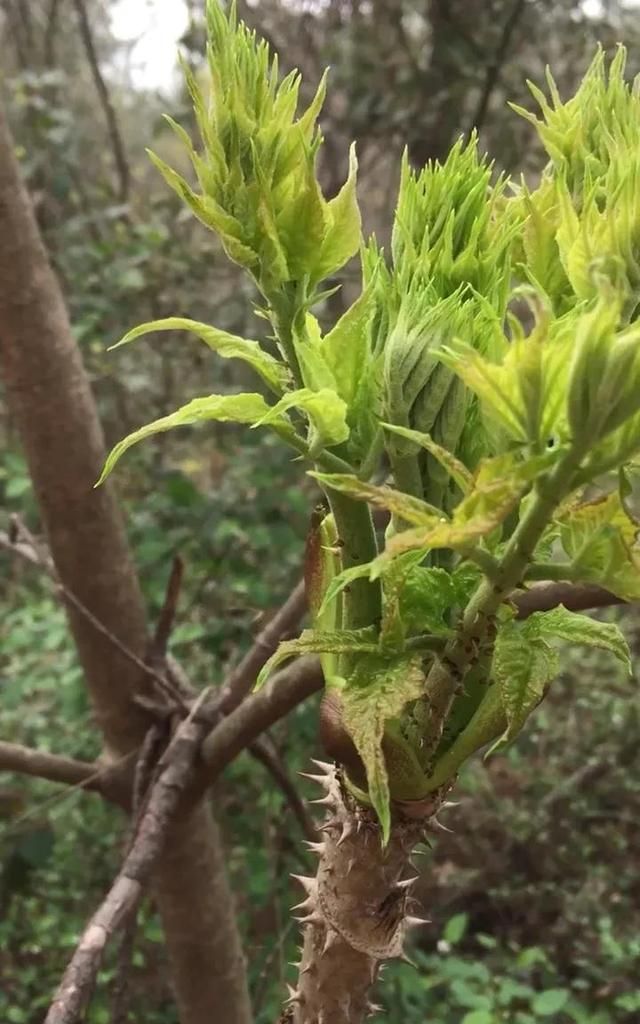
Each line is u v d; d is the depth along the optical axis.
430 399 0.33
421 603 0.34
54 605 1.73
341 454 0.35
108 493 0.91
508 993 1.39
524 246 0.38
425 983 1.40
